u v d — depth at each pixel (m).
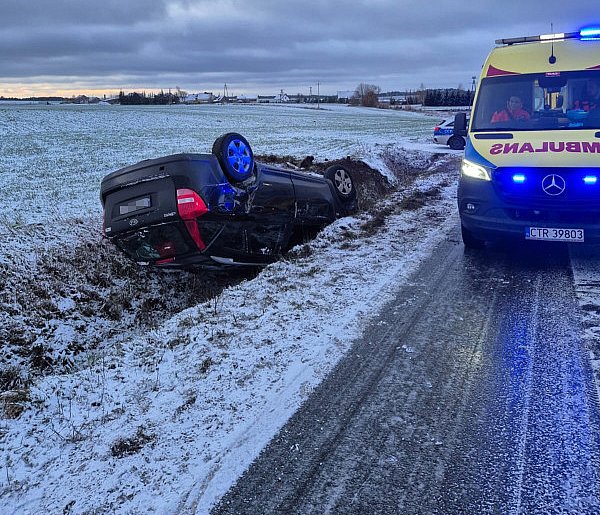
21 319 6.33
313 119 60.88
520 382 3.57
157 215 5.67
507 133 6.30
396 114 85.31
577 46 6.74
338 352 4.13
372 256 6.74
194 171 5.69
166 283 7.74
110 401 3.59
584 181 5.36
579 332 4.27
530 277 5.72
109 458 2.97
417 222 8.66
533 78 6.67
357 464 2.83
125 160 20.94
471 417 3.20
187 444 3.06
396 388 3.57
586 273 5.77
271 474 2.78
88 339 6.45
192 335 4.57
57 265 7.70
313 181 8.06
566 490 2.54
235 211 6.18
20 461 2.99
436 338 4.31
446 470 2.74
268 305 5.19
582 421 3.09
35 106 84.56
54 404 3.58
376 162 15.76
